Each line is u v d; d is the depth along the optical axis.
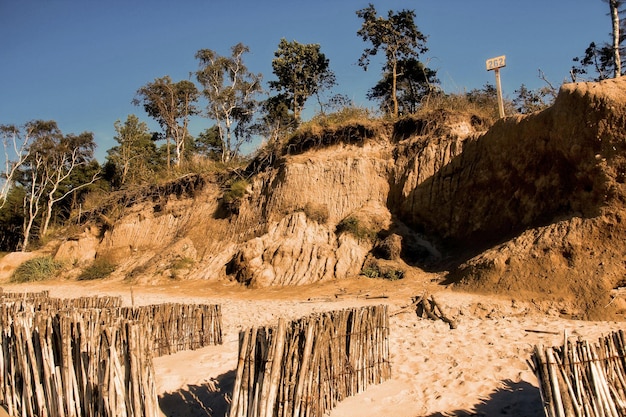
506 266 13.67
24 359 7.58
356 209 22.16
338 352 6.95
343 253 19.86
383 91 36.41
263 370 5.87
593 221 13.03
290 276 20.17
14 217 49.34
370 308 7.74
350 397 7.12
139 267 27.53
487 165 18.52
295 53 38.12
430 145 21.22
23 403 7.64
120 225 32.47
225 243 25.58
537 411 6.28
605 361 5.41
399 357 9.06
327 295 17.23
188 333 10.69
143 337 6.33
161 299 19.81
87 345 6.61
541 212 15.76
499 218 17.45
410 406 6.77
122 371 6.25
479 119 22.12
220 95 41.38
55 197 50.12
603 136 13.52
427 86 34.41
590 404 5.16
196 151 53.59
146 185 34.28
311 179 23.69
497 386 7.20
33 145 47.28
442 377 7.79
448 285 14.91
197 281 23.16
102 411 6.27
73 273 32.03
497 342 9.50
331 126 24.78
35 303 10.77
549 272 12.87
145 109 45.34
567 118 14.60
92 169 51.53
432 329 11.22
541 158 16.25
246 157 31.56
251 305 16.69
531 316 11.95
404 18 32.69
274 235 22.53
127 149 50.66
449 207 19.61
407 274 17.86
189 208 30.03
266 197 25.25
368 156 23.16
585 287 12.09
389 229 20.44
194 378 8.73
